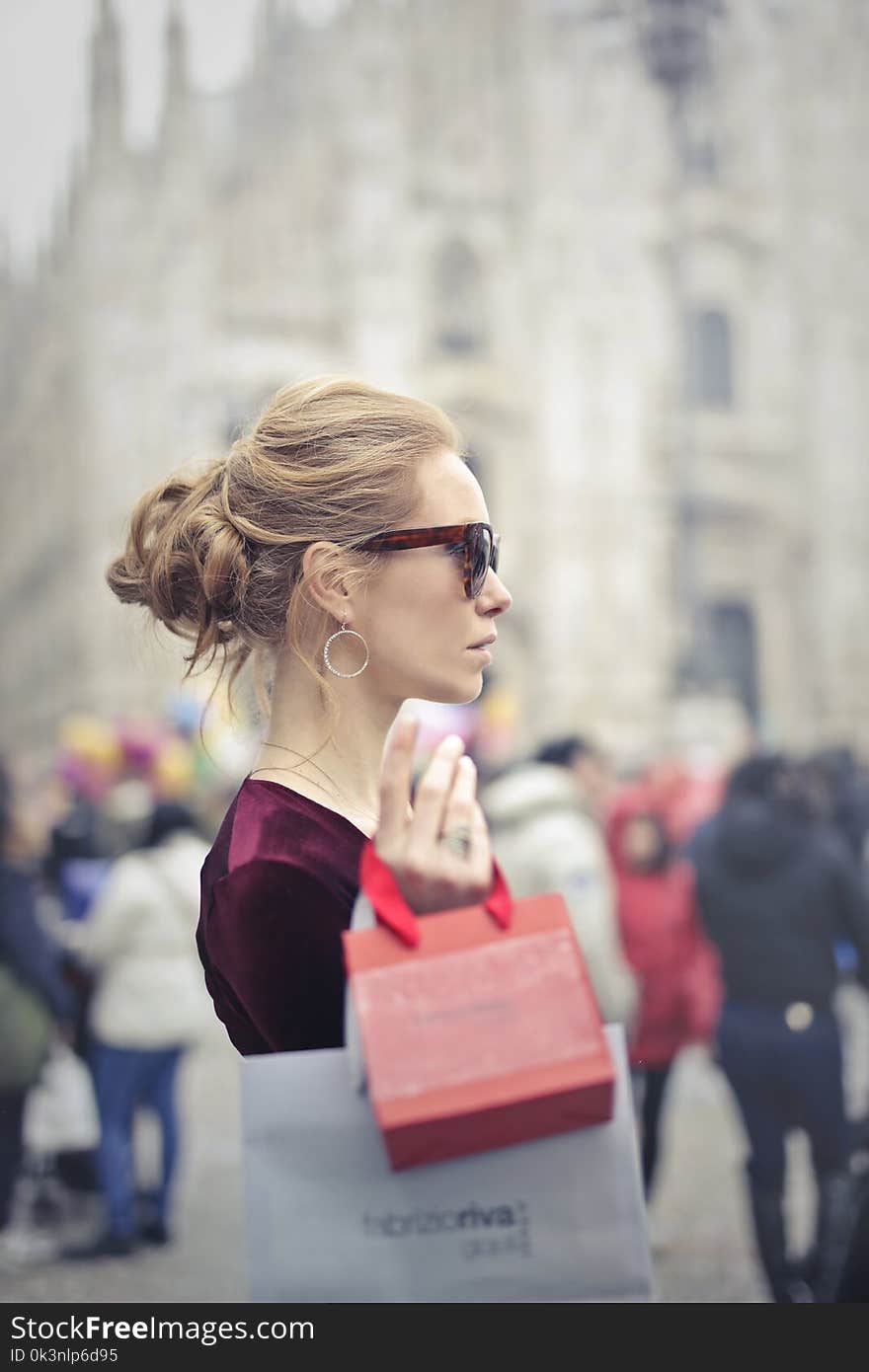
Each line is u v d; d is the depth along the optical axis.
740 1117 4.66
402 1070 1.00
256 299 42.41
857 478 41.88
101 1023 5.58
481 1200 1.02
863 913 4.59
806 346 42.03
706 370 41.66
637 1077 5.66
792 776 4.80
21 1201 6.30
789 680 41.16
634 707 39.59
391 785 1.06
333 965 1.13
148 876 5.64
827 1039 4.57
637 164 41.69
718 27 41.84
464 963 1.02
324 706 1.25
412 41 41.81
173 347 42.94
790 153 42.25
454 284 41.38
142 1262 5.26
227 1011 1.21
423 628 1.25
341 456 1.25
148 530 1.36
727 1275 4.82
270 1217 1.02
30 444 49.53
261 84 42.91
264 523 1.26
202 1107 7.91
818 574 41.56
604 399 40.91
